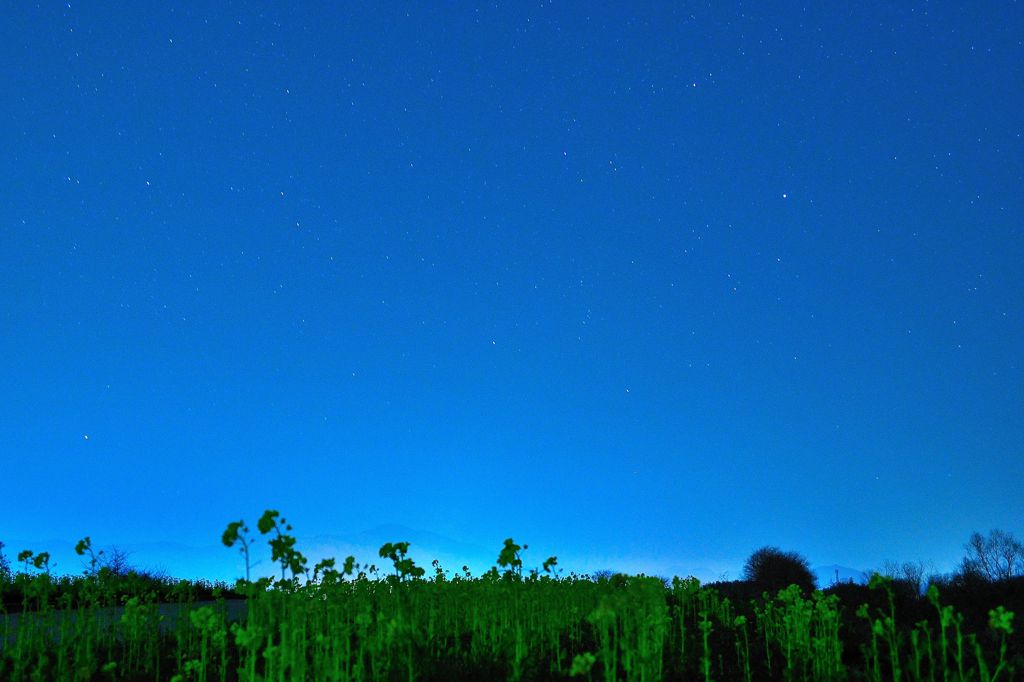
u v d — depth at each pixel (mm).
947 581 20688
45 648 9727
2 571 15180
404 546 9781
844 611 15234
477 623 10453
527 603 10852
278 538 7754
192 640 10445
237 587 8156
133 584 11000
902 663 9094
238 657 9547
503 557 10711
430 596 11125
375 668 7086
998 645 9969
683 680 8617
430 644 9367
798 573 26500
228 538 7656
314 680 7176
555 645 9969
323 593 9578
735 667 9367
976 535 29188
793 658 9094
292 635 6719
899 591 18781
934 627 13969
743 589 23766
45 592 9625
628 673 6516
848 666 9500
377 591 11836
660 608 7320
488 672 8289
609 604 6367
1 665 8633
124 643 10359
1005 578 18344
